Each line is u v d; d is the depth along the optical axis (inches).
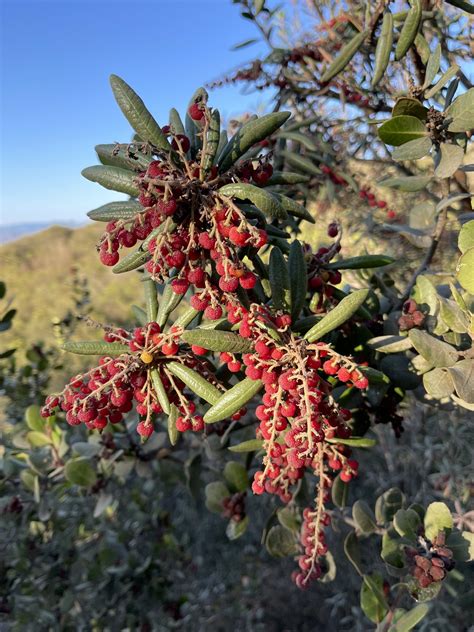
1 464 20.4
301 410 7.2
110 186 8.8
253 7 16.3
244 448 9.7
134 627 25.8
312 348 7.8
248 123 8.2
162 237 7.2
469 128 9.2
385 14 11.2
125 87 7.7
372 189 24.9
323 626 31.6
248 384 8.0
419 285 11.6
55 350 30.9
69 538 25.7
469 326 9.3
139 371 8.3
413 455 25.0
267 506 32.0
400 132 9.6
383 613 11.0
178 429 8.4
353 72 17.7
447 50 15.1
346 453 9.2
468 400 8.4
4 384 27.0
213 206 7.5
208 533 37.8
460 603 17.9
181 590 31.3
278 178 9.7
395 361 11.0
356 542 11.7
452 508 21.4
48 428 18.9
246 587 33.6
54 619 23.7
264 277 9.2
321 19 16.9
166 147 7.7
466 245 8.6
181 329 8.3
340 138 21.9
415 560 9.9
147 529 29.2
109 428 17.1
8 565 24.3
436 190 23.0
